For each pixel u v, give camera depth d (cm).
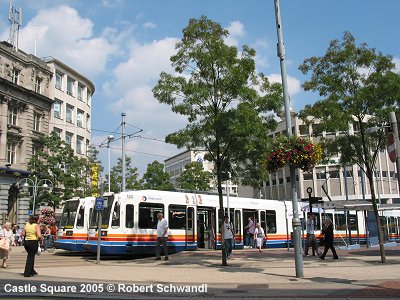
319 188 6238
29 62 4828
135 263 1883
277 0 1462
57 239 2472
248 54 1742
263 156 1680
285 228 3047
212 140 1736
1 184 4259
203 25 1711
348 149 1839
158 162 5434
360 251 2464
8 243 1795
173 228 2347
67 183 4153
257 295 1022
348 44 1808
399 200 6297
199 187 5159
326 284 1191
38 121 4988
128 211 2181
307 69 1850
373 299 946
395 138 1003
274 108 1714
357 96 1716
